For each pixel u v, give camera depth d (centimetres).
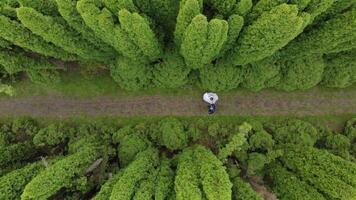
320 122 4806
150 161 4266
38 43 4053
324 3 3647
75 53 4281
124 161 4459
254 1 3903
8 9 3909
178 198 3766
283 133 4612
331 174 3928
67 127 4769
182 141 4569
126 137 4509
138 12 3928
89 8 3594
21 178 3959
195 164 4088
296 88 4638
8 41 4109
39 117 4884
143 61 4328
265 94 4819
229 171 4309
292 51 4250
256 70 4409
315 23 4050
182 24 3741
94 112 4866
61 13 3744
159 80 4569
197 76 4666
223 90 4688
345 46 4075
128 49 3969
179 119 4816
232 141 4244
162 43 4316
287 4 3569
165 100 4847
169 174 4225
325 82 4672
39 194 3694
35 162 4222
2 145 4559
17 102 4912
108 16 3653
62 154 4591
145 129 4697
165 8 4000
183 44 3859
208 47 3772
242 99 4819
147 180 4075
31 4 3831
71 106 4884
